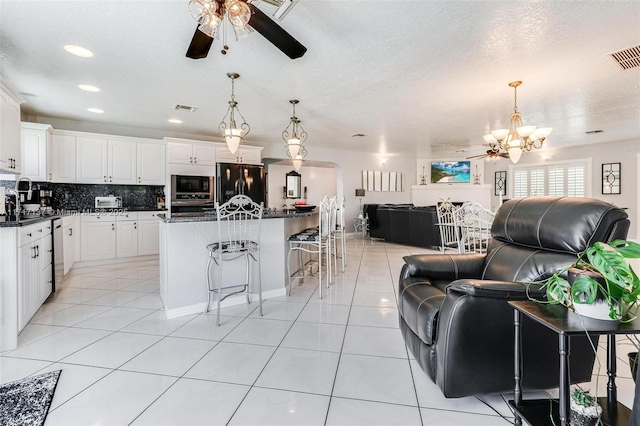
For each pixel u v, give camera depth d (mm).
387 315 2889
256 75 3215
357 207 8789
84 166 4887
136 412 1550
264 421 1490
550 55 2822
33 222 2625
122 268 4820
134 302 3227
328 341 2352
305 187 10430
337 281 4109
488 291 1482
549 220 1806
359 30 2373
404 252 6277
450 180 9805
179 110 4461
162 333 2488
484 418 1516
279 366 1991
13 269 2219
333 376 1879
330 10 2113
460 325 1502
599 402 1378
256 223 3303
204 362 2039
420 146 7742
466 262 2332
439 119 5070
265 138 6648
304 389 1748
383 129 5793
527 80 3416
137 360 2062
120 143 5172
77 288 3730
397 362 2045
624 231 1554
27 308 2520
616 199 7117
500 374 1534
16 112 3043
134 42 2523
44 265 3035
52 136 4629
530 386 1556
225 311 2998
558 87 3629
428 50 2705
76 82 3375
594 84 3539
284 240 3533
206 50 2137
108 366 1985
